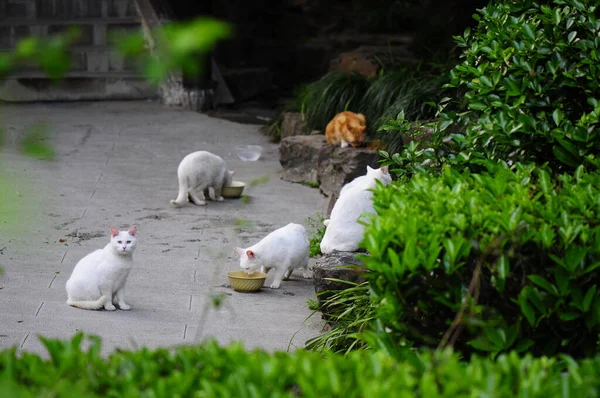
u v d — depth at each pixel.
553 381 2.97
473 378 2.89
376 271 3.78
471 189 4.49
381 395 2.69
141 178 11.49
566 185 4.33
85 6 17.36
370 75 14.12
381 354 3.15
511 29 6.09
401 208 3.97
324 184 11.05
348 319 6.00
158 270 7.86
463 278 3.73
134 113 15.89
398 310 3.62
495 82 5.65
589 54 5.55
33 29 17.08
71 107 16.34
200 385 3.04
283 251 7.53
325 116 12.77
